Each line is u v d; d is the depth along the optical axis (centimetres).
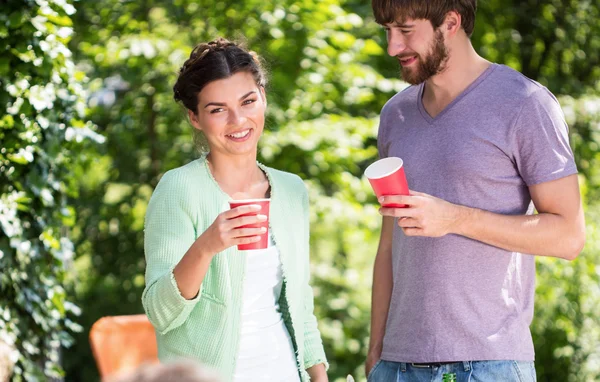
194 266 305
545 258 1034
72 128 579
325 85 1022
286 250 343
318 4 993
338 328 1101
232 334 328
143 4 1012
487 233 338
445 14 344
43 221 566
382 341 388
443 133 356
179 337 329
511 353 348
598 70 1302
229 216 297
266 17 973
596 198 1137
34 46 550
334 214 1009
